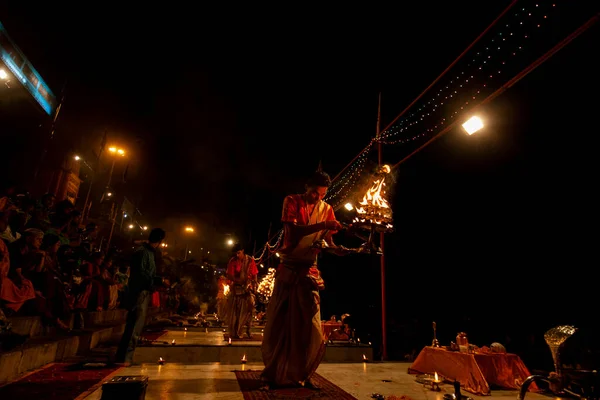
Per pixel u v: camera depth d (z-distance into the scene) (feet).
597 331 20.44
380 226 11.23
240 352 19.67
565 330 11.77
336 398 12.01
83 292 26.21
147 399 11.25
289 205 14.21
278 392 12.46
